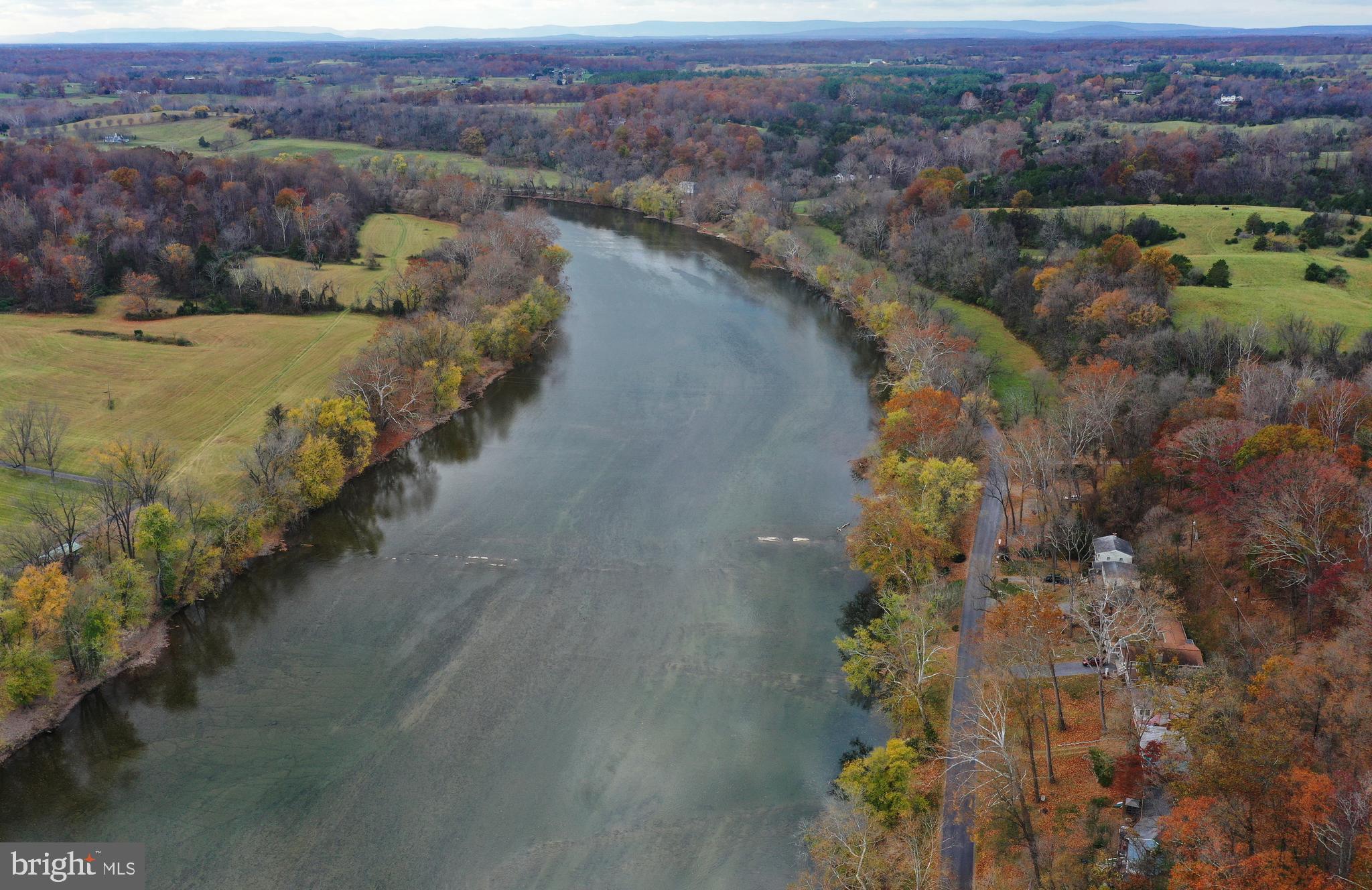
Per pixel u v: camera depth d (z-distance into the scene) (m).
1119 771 65.88
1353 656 63.09
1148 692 71.81
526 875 67.69
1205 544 88.06
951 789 71.62
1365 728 56.75
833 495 119.38
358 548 108.75
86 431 124.94
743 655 90.44
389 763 77.94
